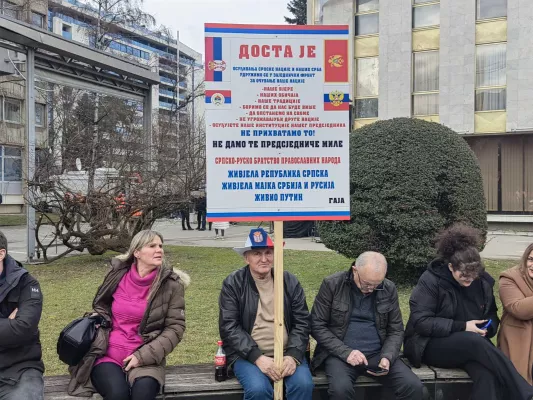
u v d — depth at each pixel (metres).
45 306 6.77
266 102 3.45
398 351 3.57
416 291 3.85
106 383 3.17
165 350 3.35
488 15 19.27
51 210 10.67
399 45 20.66
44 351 5.01
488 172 19.59
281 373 3.32
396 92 20.80
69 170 10.62
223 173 3.43
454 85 19.75
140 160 10.66
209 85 3.41
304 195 3.48
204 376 3.63
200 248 13.11
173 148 11.36
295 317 3.61
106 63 12.91
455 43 19.67
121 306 3.47
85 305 6.82
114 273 3.55
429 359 3.79
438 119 20.17
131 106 23.81
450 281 3.78
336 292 3.68
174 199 10.66
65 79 13.03
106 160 10.54
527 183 19.00
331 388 3.39
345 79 3.49
